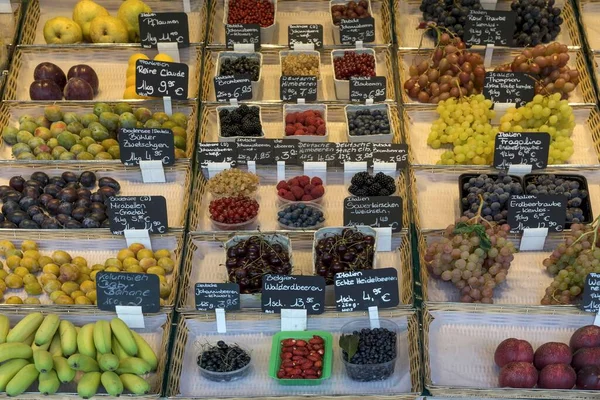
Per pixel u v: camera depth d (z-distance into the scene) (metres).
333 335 1.44
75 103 1.79
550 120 1.70
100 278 1.40
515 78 1.76
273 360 1.38
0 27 1.98
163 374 1.36
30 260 1.50
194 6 2.07
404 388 1.36
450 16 1.95
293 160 1.67
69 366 1.32
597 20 2.05
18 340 1.36
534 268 1.54
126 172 1.69
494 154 1.64
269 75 1.93
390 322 1.42
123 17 1.97
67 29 1.94
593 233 1.46
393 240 1.56
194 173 1.70
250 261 1.44
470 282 1.44
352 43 1.94
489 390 1.31
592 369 1.31
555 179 1.61
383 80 1.79
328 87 1.91
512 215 1.52
